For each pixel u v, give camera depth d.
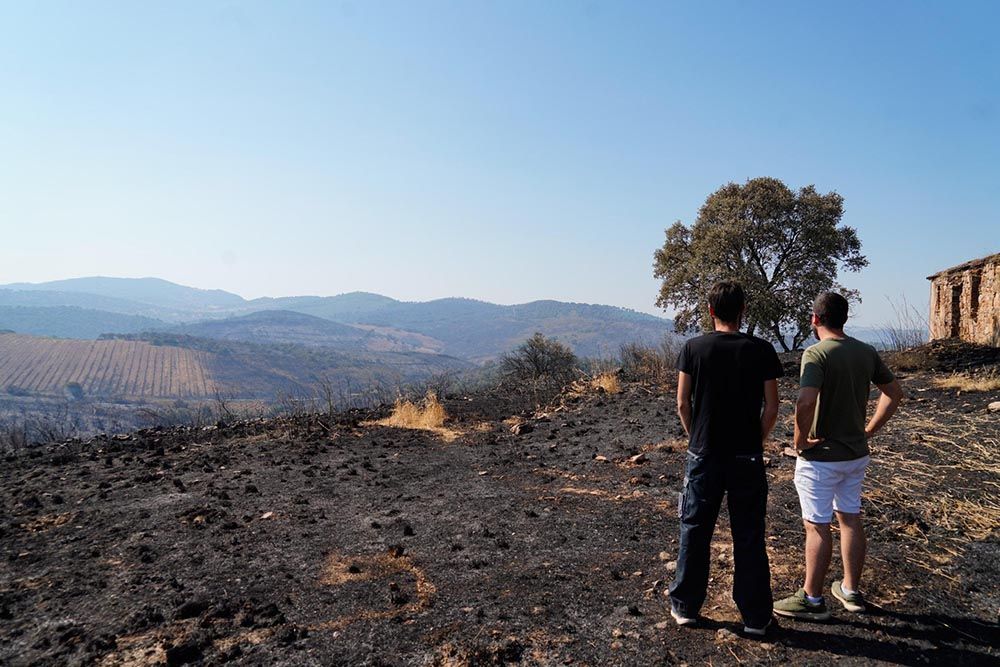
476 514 5.57
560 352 19.42
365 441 9.32
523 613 3.56
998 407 7.60
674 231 21.73
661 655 3.07
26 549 4.73
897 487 5.44
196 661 3.07
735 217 19.66
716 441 3.26
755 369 3.22
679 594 3.36
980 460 5.89
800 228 19.47
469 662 3.02
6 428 10.42
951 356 11.76
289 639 3.27
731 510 3.31
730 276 18.78
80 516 5.57
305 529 5.18
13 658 3.12
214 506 5.88
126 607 3.69
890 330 15.29
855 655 2.99
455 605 3.69
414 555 4.56
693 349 3.36
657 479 6.48
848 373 3.29
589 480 6.64
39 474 7.32
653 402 11.47
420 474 7.23
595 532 4.97
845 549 3.40
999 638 3.08
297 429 10.19
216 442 9.35
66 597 3.84
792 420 8.88
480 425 10.66
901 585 3.70
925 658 2.94
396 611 3.61
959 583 3.69
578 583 3.98
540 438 9.24
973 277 13.51
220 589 3.95
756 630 3.19
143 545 4.76
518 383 16.70
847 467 3.30
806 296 18.92
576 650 3.15
